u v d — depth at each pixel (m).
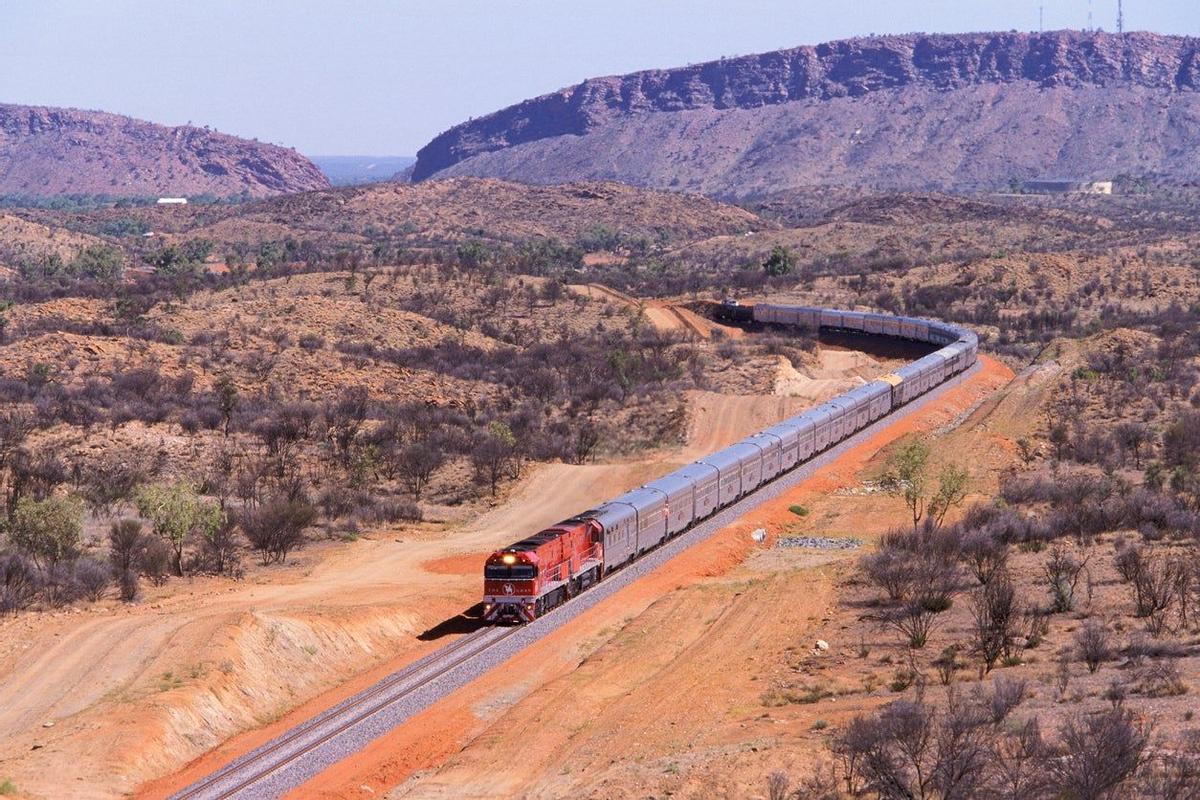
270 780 60.31
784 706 66.56
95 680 71.94
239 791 58.91
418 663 79.25
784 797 50.59
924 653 74.50
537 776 59.16
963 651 73.94
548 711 68.12
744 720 64.00
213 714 69.50
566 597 91.94
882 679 69.75
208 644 75.81
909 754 51.72
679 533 113.44
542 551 87.44
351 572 104.12
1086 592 84.94
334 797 59.16
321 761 63.53
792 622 85.25
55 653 76.44
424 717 70.38
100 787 59.16
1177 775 47.19
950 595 87.56
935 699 63.12
